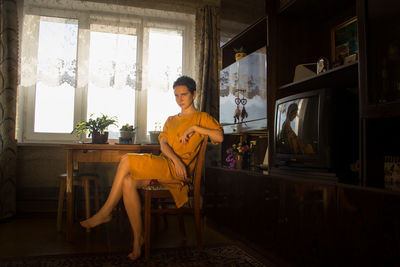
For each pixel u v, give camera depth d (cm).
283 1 226
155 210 208
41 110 362
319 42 245
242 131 274
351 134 176
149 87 373
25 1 346
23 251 213
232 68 301
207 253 212
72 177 248
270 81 230
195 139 223
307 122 183
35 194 346
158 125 387
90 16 360
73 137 367
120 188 205
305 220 166
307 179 173
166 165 212
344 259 139
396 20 132
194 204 221
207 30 373
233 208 255
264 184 208
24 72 341
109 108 376
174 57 385
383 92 137
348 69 169
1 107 315
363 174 144
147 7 375
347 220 138
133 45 367
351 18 214
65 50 350
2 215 314
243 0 291
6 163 318
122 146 262
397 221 114
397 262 113
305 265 165
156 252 213
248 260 199
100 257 201
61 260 194
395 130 154
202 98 361
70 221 243
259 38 298
